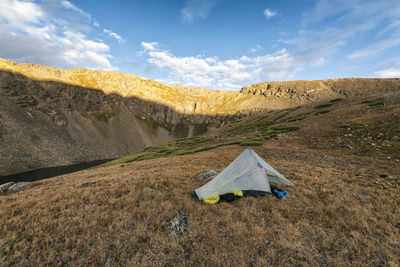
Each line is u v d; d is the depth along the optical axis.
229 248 5.14
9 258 4.97
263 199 8.20
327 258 4.68
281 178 9.31
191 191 9.57
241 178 8.70
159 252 4.99
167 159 26.44
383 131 21.00
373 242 5.16
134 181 11.88
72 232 6.03
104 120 185.00
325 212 6.82
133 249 5.15
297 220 6.45
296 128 35.84
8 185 14.29
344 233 5.64
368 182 9.80
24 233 6.11
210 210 7.32
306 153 19.62
